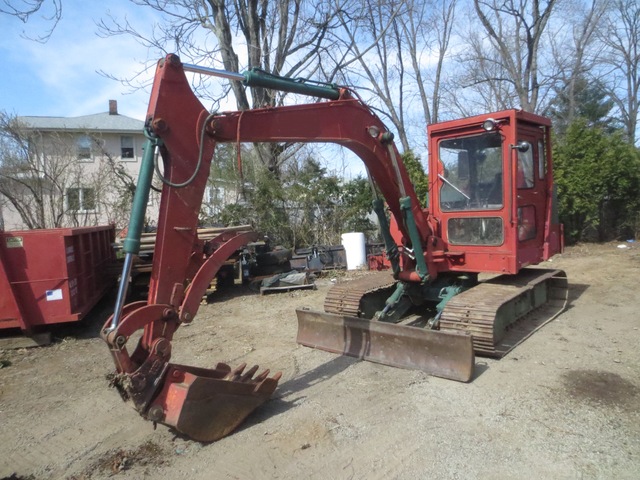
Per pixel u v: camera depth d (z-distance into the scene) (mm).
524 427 3807
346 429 3865
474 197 6113
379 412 4145
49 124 24578
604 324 6715
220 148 13859
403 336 5133
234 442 3711
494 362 5238
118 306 3484
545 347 5746
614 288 9086
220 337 6723
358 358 5473
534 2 20531
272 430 3879
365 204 14391
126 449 3699
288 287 9719
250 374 4207
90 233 7898
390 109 20641
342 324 5672
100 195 15719
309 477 3238
